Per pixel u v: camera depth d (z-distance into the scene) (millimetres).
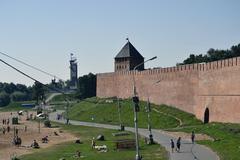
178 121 106875
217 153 59156
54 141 94438
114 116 133875
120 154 65688
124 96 154375
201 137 78188
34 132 117500
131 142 72250
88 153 69500
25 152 78062
